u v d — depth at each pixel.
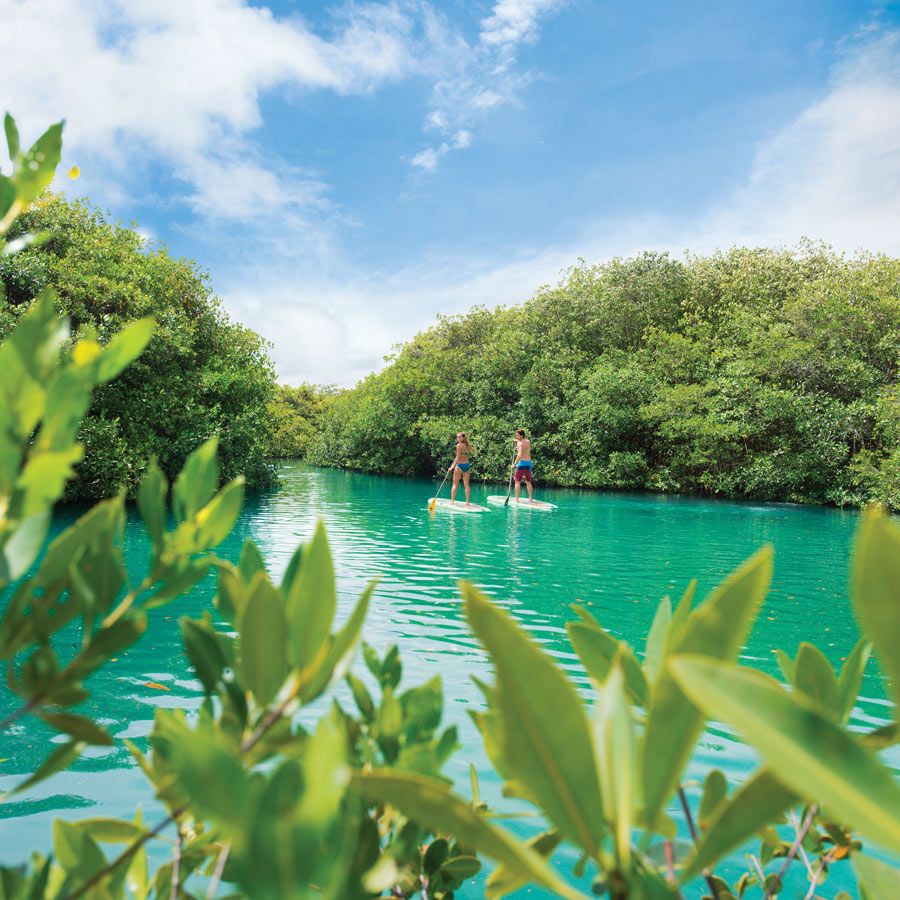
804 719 0.28
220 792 0.29
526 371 28.39
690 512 16.39
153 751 0.68
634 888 0.33
